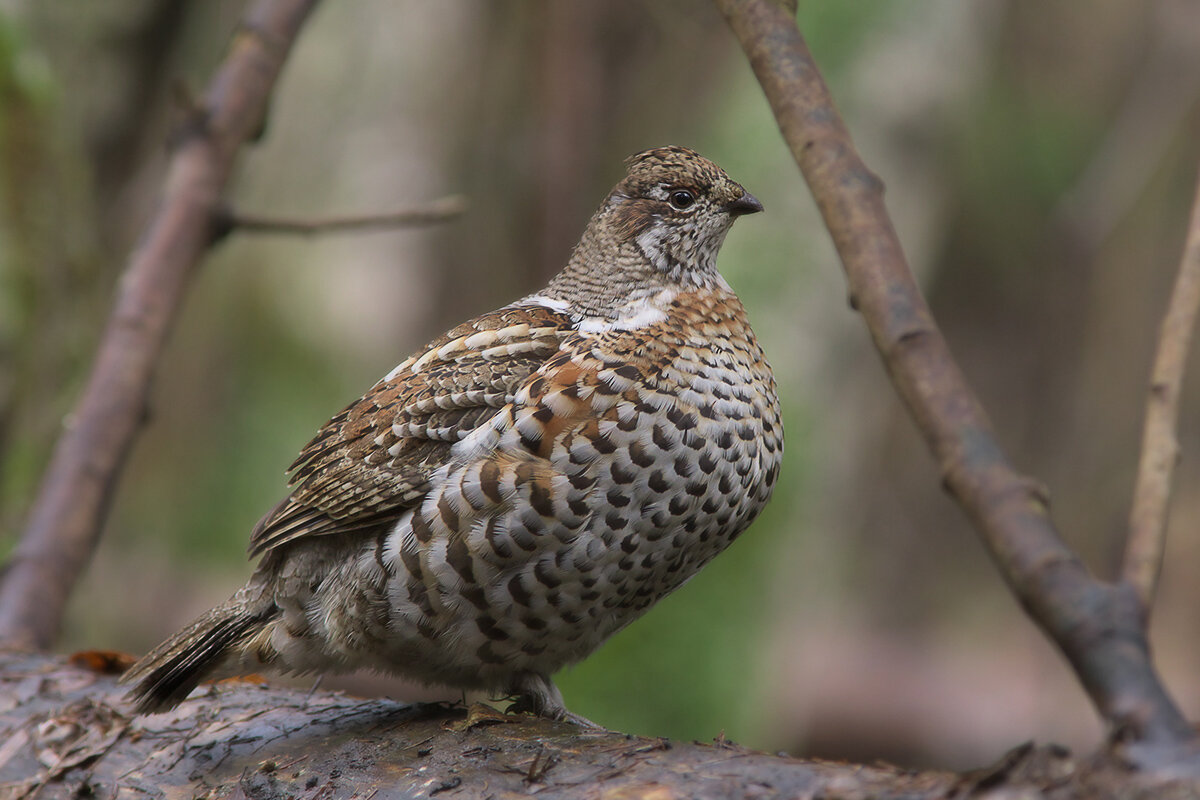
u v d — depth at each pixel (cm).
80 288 1084
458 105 1480
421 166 1475
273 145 1479
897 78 1203
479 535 541
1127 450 1922
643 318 600
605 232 648
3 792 527
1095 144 2117
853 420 1277
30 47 1048
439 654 575
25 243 1030
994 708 2172
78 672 615
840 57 1198
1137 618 284
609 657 980
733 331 610
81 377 1067
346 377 1509
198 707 570
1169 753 279
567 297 641
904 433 2508
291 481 614
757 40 381
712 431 564
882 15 1198
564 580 550
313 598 586
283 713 550
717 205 650
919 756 2103
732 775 391
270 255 1505
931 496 2553
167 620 1559
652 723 980
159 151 1472
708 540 585
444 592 552
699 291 630
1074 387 2152
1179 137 1772
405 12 1454
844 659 2191
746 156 1130
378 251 1504
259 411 1529
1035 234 2197
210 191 810
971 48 1285
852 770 377
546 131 1361
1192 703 1891
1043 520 288
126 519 1561
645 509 553
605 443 544
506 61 1473
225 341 1541
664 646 985
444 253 1523
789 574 1096
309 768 489
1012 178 2136
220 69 829
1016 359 2397
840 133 358
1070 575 284
